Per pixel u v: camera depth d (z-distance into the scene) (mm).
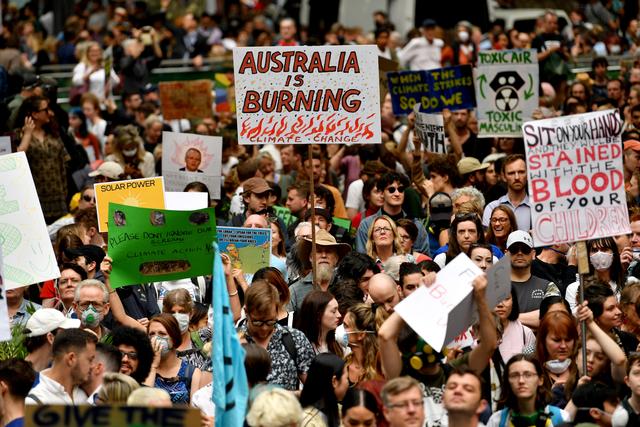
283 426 15047
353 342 18547
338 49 22062
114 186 23047
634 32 50156
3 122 34469
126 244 20609
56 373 17281
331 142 22125
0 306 17391
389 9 54188
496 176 28438
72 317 21172
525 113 31312
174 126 40438
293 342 18656
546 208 18844
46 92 33500
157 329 19078
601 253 22219
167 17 56938
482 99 31531
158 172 33500
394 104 32219
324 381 17344
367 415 16078
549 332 18484
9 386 16516
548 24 45094
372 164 29172
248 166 29203
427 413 16672
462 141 32812
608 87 38625
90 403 17234
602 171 18844
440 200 25219
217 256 16078
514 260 21609
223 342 15969
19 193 20484
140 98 41562
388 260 21453
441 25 53188
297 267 23531
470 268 16312
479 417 16719
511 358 16734
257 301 18344
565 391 18344
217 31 53812
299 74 22094
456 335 16422
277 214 27109
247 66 22109
